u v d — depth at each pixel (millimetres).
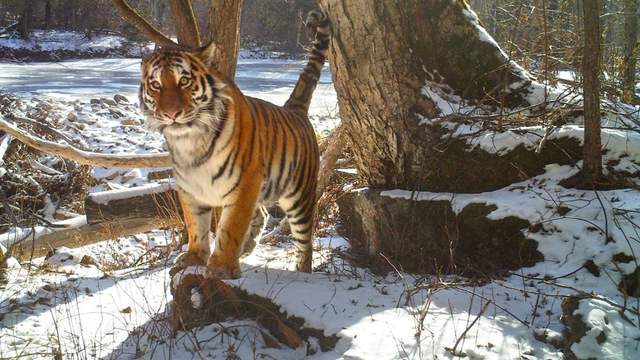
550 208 4801
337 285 4641
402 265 5379
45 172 10156
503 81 5645
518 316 4023
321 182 7969
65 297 5141
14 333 4562
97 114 13922
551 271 4496
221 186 4820
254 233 6270
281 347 4090
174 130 4617
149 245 7949
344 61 5871
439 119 5484
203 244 5188
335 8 5766
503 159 5266
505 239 4883
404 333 3760
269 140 5129
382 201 5660
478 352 3553
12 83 18766
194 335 4086
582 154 5141
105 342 4434
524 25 7930
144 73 4711
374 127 5914
